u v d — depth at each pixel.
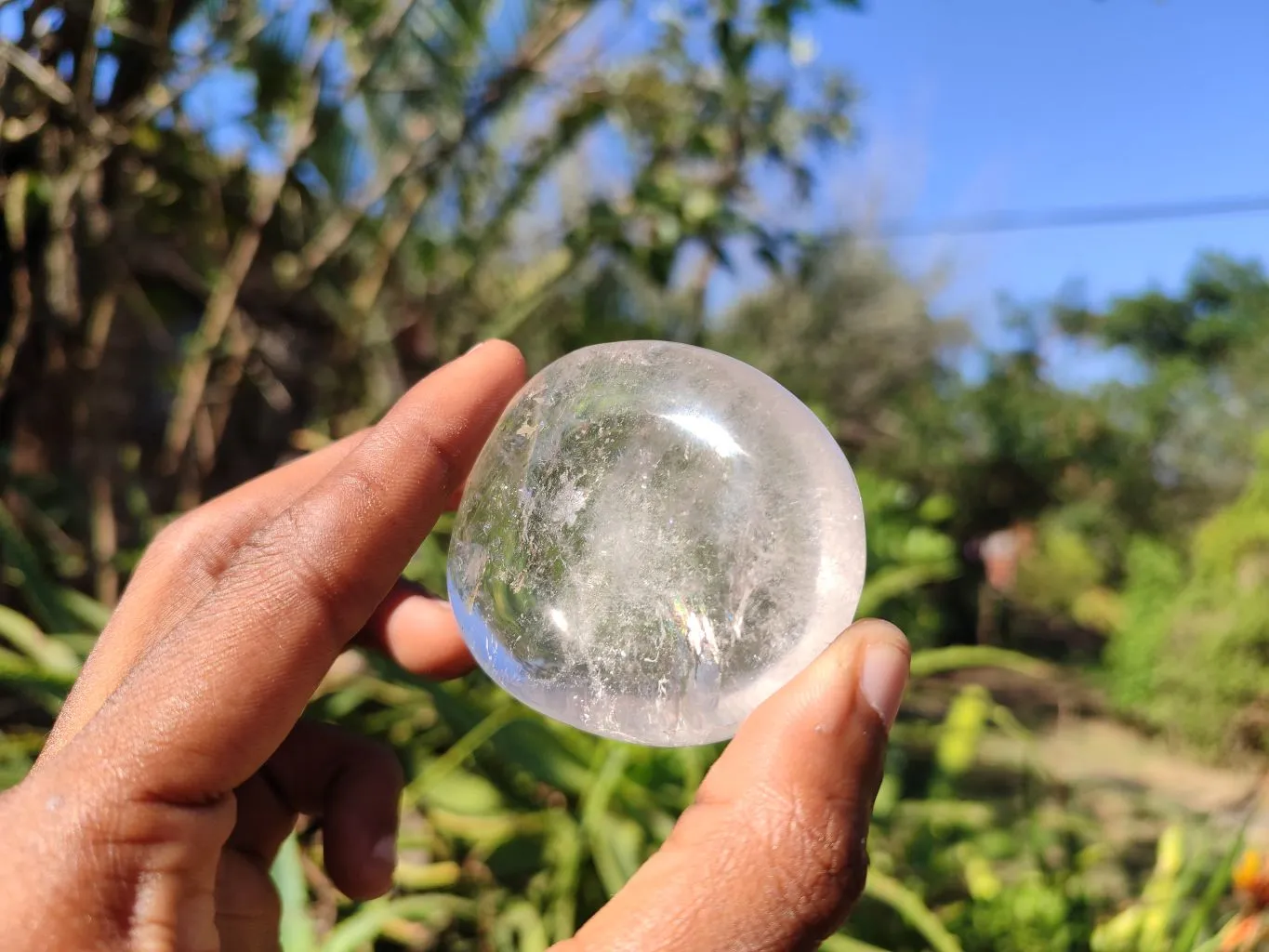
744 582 0.12
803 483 0.13
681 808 0.24
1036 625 1.54
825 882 0.11
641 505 0.12
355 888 0.16
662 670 0.12
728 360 0.14
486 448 0.13
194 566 0.14
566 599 0.12
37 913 0.09
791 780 0.11
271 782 0.16
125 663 0.13
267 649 0.11
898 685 0.12
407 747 0.27
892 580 0.36
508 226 0.45
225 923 0.14
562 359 0.14
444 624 0.17
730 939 0.10
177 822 0.10
